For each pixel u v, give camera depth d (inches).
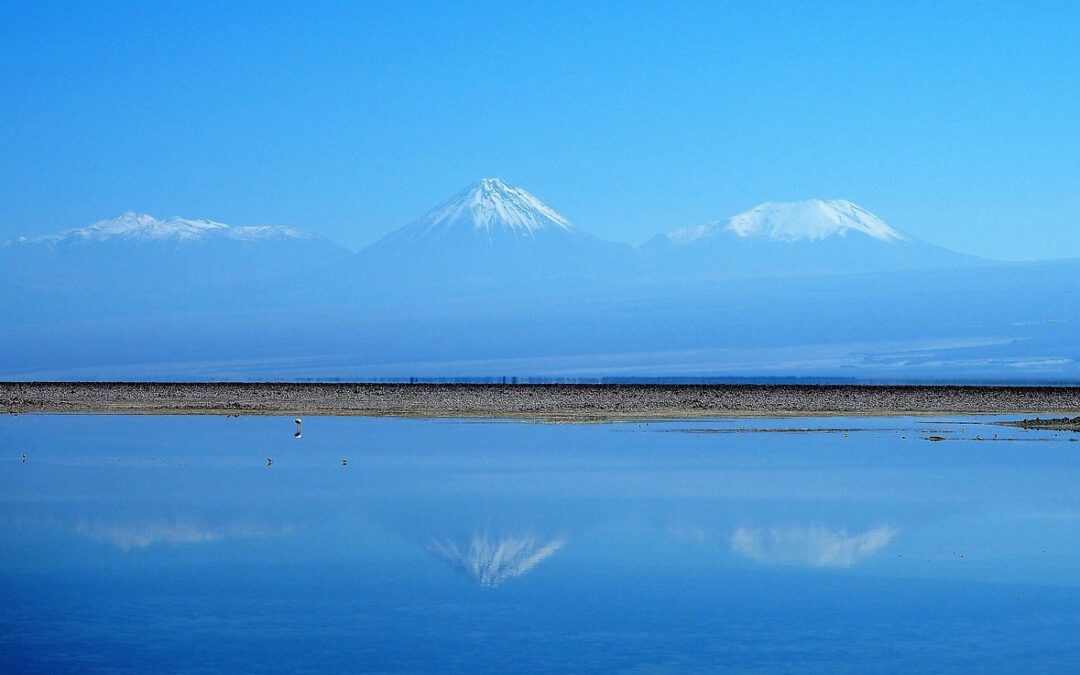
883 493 1560.0
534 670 779.4
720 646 836.6
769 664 794.2
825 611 933.8
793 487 1622.8
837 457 2011.6
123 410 3390.7
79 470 1830.7
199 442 2335.1
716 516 1378.0
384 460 1979.6
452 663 795.4
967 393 3715.6
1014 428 2706.7
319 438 2436.0
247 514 1392.7
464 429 2691.9
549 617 912.9
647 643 841.5
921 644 839.7
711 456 2043.6
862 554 1151.6
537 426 2790.4
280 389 3946.9
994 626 888.3
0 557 1130.0
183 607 941.8
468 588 1008.9
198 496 1542.8
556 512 1405.0
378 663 794.2
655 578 1046.4
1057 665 789.9
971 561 1117.7
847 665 790.5
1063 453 2078.0
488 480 1710.1
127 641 843.4
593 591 999.6
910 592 994.7
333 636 858.1
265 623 892.6
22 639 847.1
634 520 1346.0
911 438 2411.4
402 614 923.4
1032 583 1026.1
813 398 3614.7
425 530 1282.0
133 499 1513.3
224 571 1072.2
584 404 3481.8
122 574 1061.1
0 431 2632.9
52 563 1106.7
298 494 1556.3
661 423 2893.7
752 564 1104.2
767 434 2532.0
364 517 1368.1
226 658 803.4
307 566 1092.5
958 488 1608.0
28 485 1653.5
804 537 1242.0
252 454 2089.1
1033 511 1408.7
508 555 1146.0
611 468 1846.7
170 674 768.3
